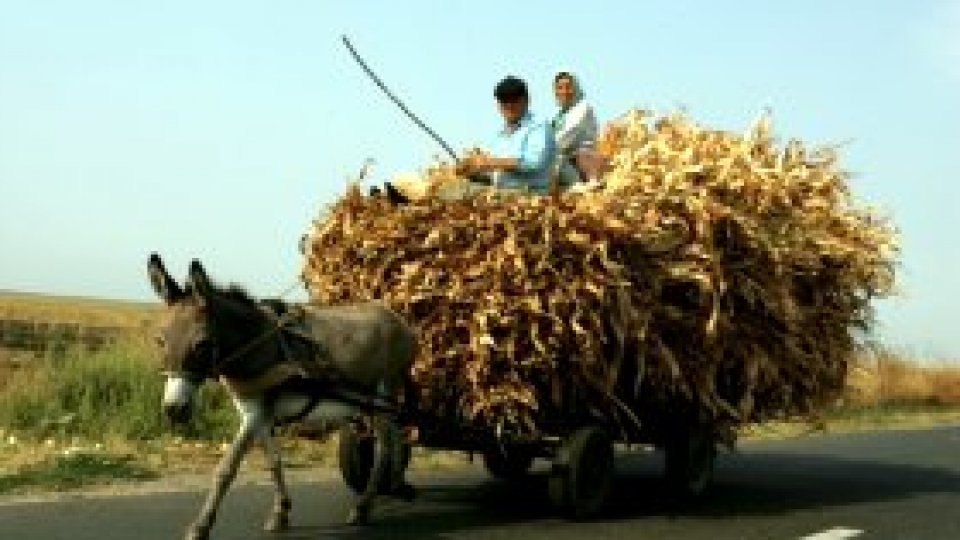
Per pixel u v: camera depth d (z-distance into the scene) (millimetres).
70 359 15867
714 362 11219
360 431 10727
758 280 11438
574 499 10516
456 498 11719
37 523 9617
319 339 9453
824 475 14820
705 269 10766
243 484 12164
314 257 11086
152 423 14492
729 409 11531
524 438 10297
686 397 11195
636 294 10430
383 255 10539
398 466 10766
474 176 11211
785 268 11641
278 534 9578
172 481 12164
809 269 12078
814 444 18953
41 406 14836
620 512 11258
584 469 10547
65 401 15055
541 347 9859
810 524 10938
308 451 14469
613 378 10398
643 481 13641
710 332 10844
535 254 9977
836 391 13156
